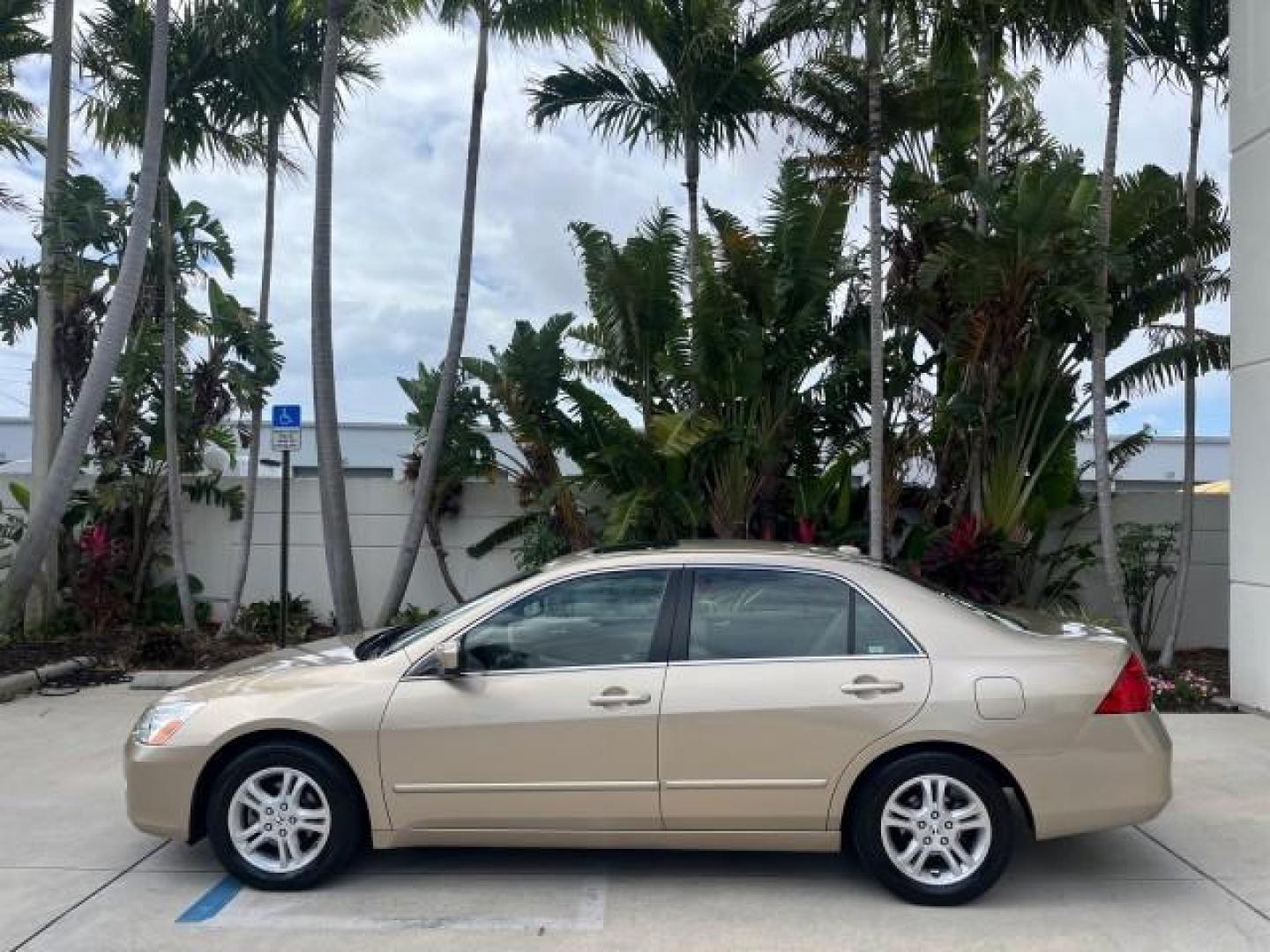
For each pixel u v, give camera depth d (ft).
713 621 16.89
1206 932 15.52
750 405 40.50
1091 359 38.42
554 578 17.24
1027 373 39.11
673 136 42.50
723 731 16.19
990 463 39.58
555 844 16.58
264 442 78.33
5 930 15.53
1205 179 37.76
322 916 15.98
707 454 39.91
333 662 17.67
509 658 16.92
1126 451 41.60
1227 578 41.32
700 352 39.50
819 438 41.96
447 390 40.52
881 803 16.24
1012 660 16.34
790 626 16.81
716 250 41.39
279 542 45.52
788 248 40.09
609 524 37.73
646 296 40.37
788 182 40.11
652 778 16.24
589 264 41.52
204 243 42.63
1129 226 36.42
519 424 41.73
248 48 41.11
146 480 44.19
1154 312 38.01
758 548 17.75
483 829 16.52
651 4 40.19
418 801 16.46
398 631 19.83
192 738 16.80
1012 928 15.61
